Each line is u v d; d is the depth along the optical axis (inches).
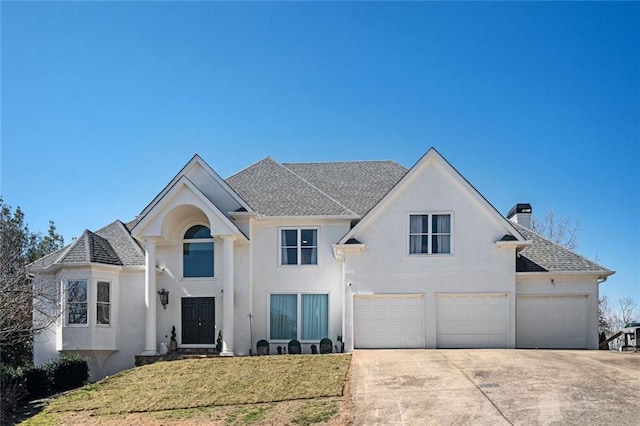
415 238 1006.4
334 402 626.8
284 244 1084.5
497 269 989.2
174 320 1059.3
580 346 999.0
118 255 1094.4
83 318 1013.2
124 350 1051.9
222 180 1074.1
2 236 1017.5
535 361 784.3
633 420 523.5
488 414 552.4
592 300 1003.9
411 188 1013.2
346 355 875.4
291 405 631.2
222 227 1011.3
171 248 1079.6
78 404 707.4
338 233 1079.0
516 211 1205.1
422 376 710.5
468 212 1002.7
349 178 1266.0
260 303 1064.8
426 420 546.3
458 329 986.7
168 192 1026.7
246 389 703.7
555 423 520.7
